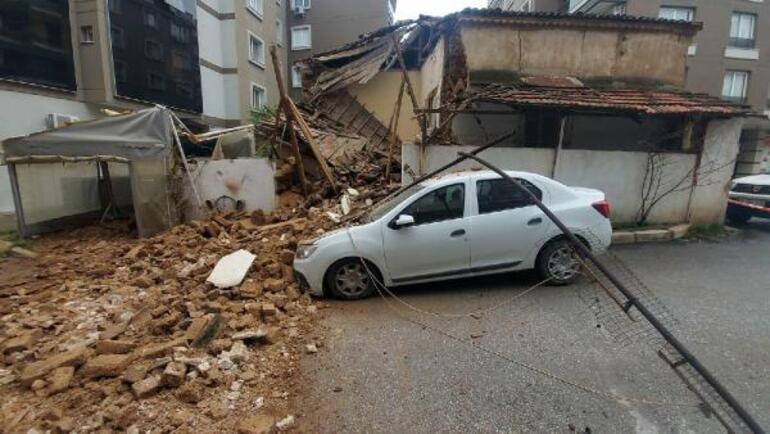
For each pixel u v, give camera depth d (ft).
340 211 27.07
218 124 61.05
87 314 15.26
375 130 47.80
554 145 32.40
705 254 22.67
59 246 27.76
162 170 29.45
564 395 10.13
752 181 29.58
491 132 33.22
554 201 17.42
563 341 12.78
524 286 17.65
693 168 28.09
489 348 12.50
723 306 15.29
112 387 10.38
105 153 28.09
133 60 42.91
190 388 10.03
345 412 9.68
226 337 13.07
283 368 11.59
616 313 12.75
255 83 67.56
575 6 63.26
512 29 33.53
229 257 19.22
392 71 48.32
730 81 63.62
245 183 31.76
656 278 18.61
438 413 9.59
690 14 60.80
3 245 26.76
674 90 34.65
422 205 16.93
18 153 27.94
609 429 8.92
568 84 31.68
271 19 74.08
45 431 8.96
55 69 35.83
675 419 9.18
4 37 31.63
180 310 14.93
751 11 61.87
